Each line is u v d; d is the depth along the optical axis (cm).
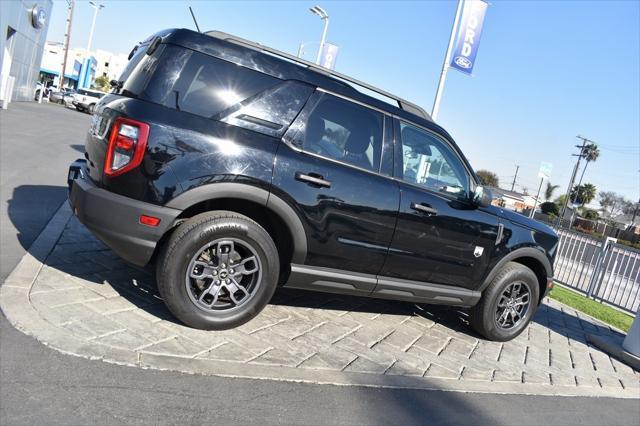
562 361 541
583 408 427
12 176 795
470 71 1234
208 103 368
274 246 386
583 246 1075
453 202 473
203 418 281
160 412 276
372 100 439
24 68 2711
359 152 424
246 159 366
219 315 380
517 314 550
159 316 387
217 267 375
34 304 356
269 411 304
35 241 488
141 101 354
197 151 355
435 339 505
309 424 302
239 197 366
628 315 930
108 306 382
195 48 370
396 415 339
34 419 247
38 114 2142
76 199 370
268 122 384
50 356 300
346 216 407
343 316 502
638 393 498
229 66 378
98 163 363
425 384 396
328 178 397
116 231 350
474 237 483
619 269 978
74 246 496
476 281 504
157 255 382
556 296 907
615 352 610
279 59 399
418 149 463
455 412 364
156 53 371
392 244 436
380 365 408
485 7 1208
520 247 519
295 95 396
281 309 478
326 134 408
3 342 303
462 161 490
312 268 412
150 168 346
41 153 1080
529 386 446
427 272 468
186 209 371
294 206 384
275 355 376
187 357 338
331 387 352
